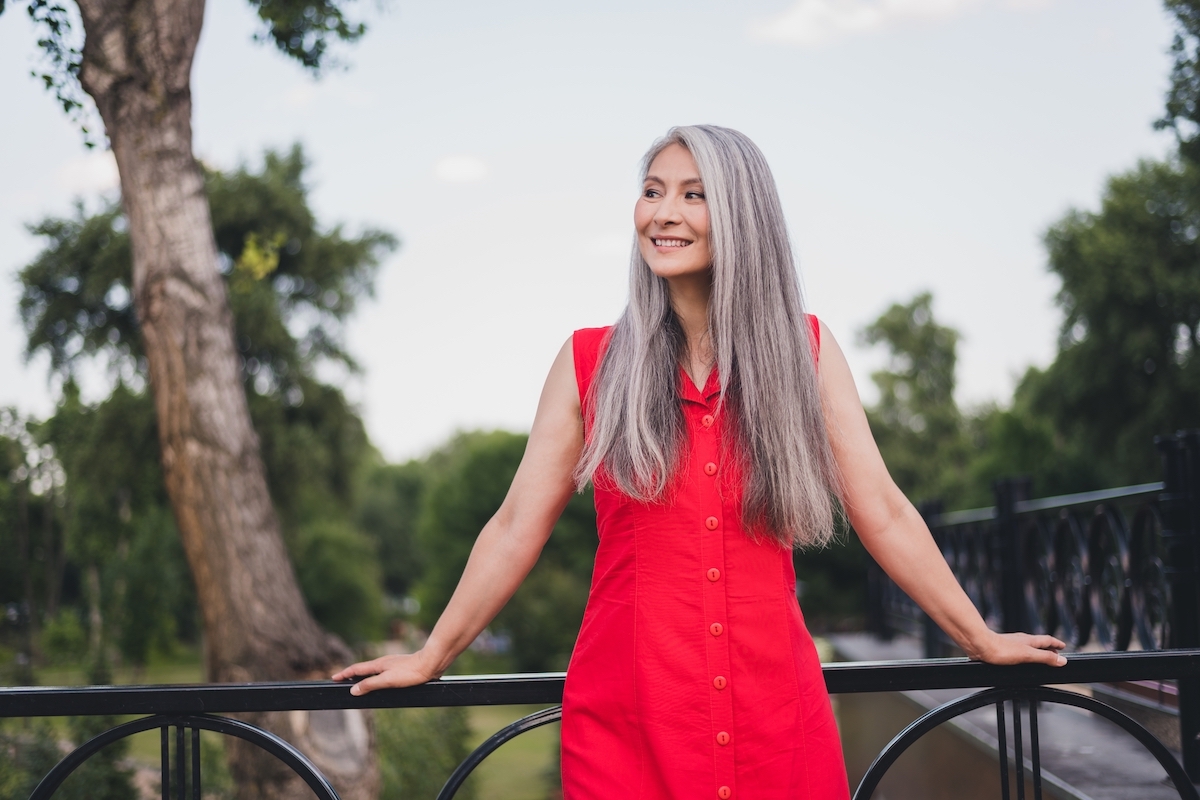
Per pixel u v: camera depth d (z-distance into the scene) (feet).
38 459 71.31
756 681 4.76
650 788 4.73
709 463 4.90
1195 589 9.75
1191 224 73.92
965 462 149.07
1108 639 12.27
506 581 5.17
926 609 5.36
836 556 123.34
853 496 5.18
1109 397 76.07
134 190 19.48
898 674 5.60
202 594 20.71
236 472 20.49
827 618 123.95
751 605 4.82
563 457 5.23
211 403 20.21
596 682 4.92
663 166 5.18
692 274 5.21
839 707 27.68
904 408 159.84
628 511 4.96
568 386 5.26
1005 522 16.30
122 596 76.54
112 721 21.24
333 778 19.53
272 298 65.46
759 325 4.97
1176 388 71.36
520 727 5.48
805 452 4.89
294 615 20.93
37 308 62.80
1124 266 72.69
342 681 5.48
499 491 140.87
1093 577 12.62
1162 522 10.11
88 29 18.21
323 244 70.18
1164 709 10.47
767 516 4.80
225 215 65.05
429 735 38.70
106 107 18.88
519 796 62.80
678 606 4.80
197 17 18.99
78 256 62.03
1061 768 10.50
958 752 13.98
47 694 5.45
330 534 129.59
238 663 20.39
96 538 69.05
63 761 5.39
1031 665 5.64
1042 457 81.92
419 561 231.50
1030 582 15.69
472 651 133.69
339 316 71.87
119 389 62.90
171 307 19.89
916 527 5.21
